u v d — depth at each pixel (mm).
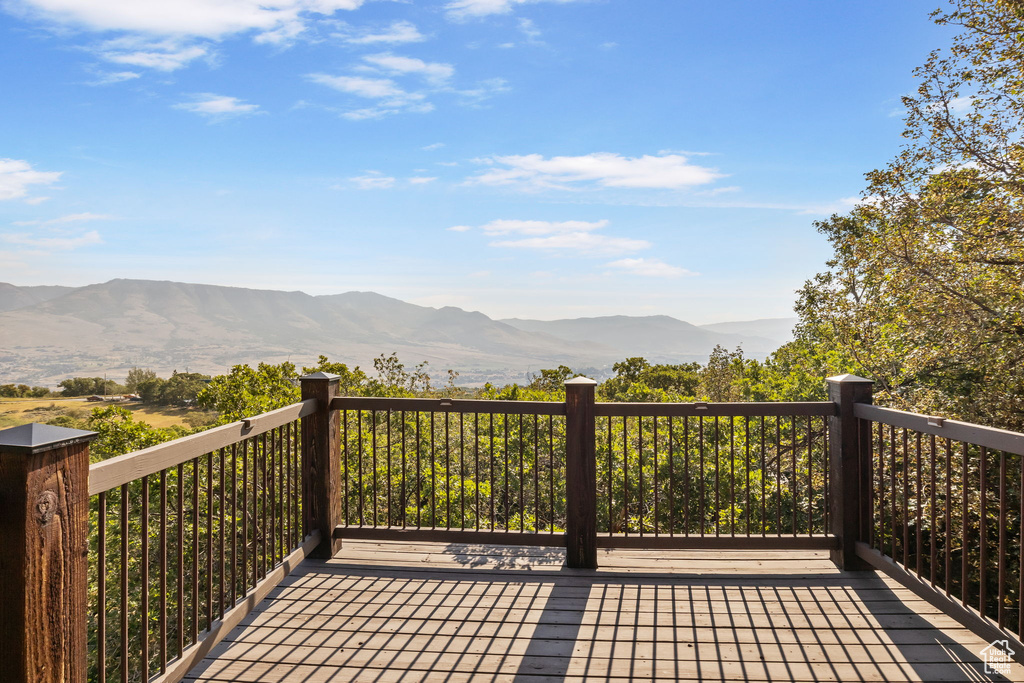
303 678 2227
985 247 7840
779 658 2340
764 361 17094
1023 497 2047
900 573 2736
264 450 2852
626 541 3285
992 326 7793
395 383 12719
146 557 1917
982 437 2199
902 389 9289
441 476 6562
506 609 2781
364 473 6973
